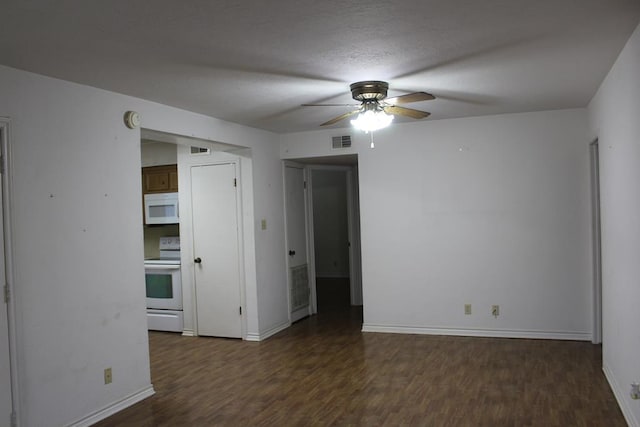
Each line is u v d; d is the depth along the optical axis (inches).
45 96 128.6
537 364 174.7
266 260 229.6
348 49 116.3
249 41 109.0
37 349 123.7
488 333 213.9
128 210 152.3
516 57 126.6
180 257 240.1
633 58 110.8
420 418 133.2
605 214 154.3
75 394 133.3
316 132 237.0
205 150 229.3
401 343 207.8
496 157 211.3
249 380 169.0
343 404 144.9
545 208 206.2
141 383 154.6
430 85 153.5
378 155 227.1
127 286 150.9
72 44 107.0
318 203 406.6
